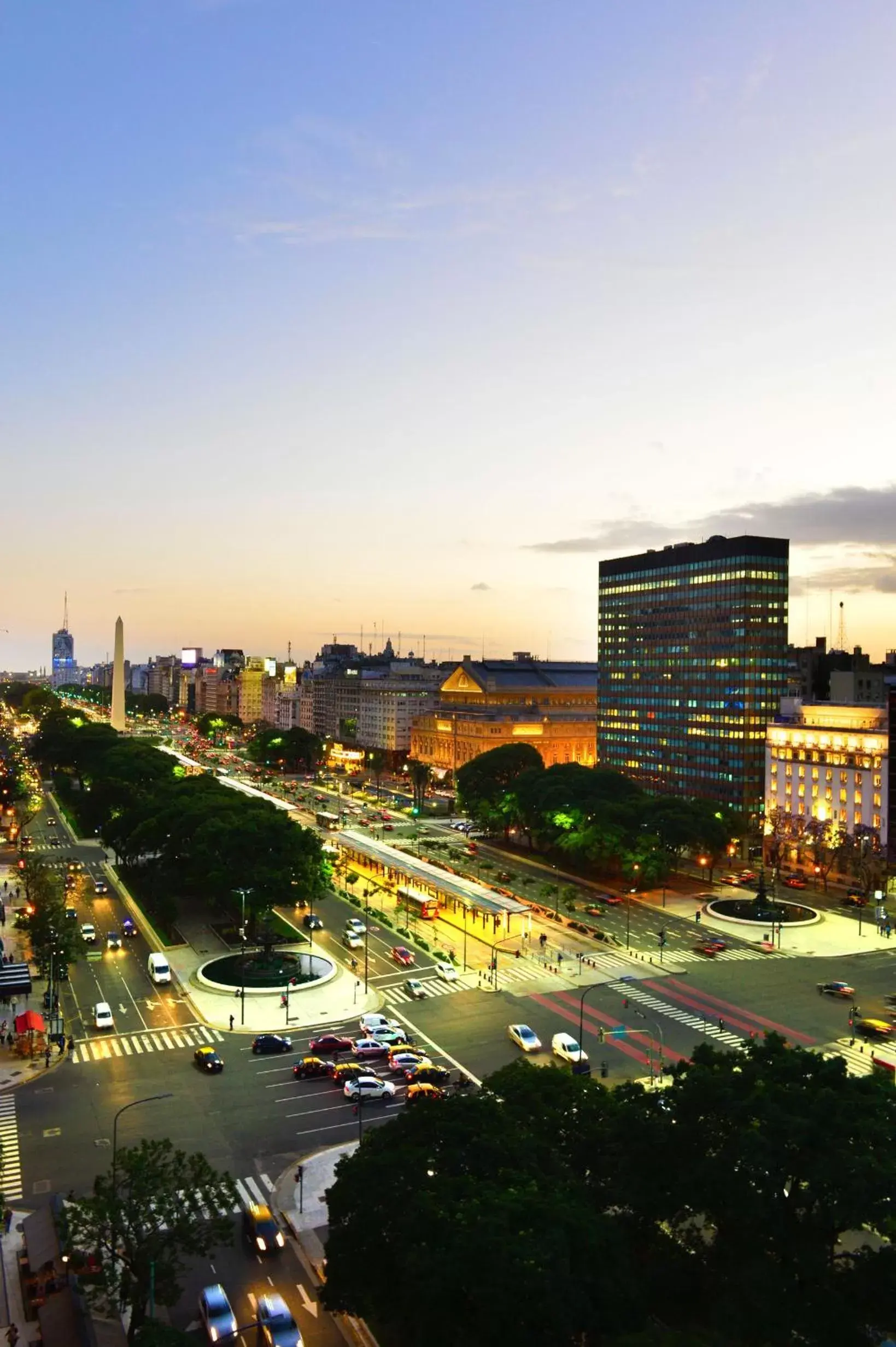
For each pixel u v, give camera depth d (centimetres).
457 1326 4506
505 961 13000
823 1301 4659
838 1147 4941
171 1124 8069
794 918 15362
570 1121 5912
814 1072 5853
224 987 11506
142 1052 9719
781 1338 4478
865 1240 6284
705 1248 5284
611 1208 5409
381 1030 10100
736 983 12112
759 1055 6138
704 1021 10644
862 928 14812
